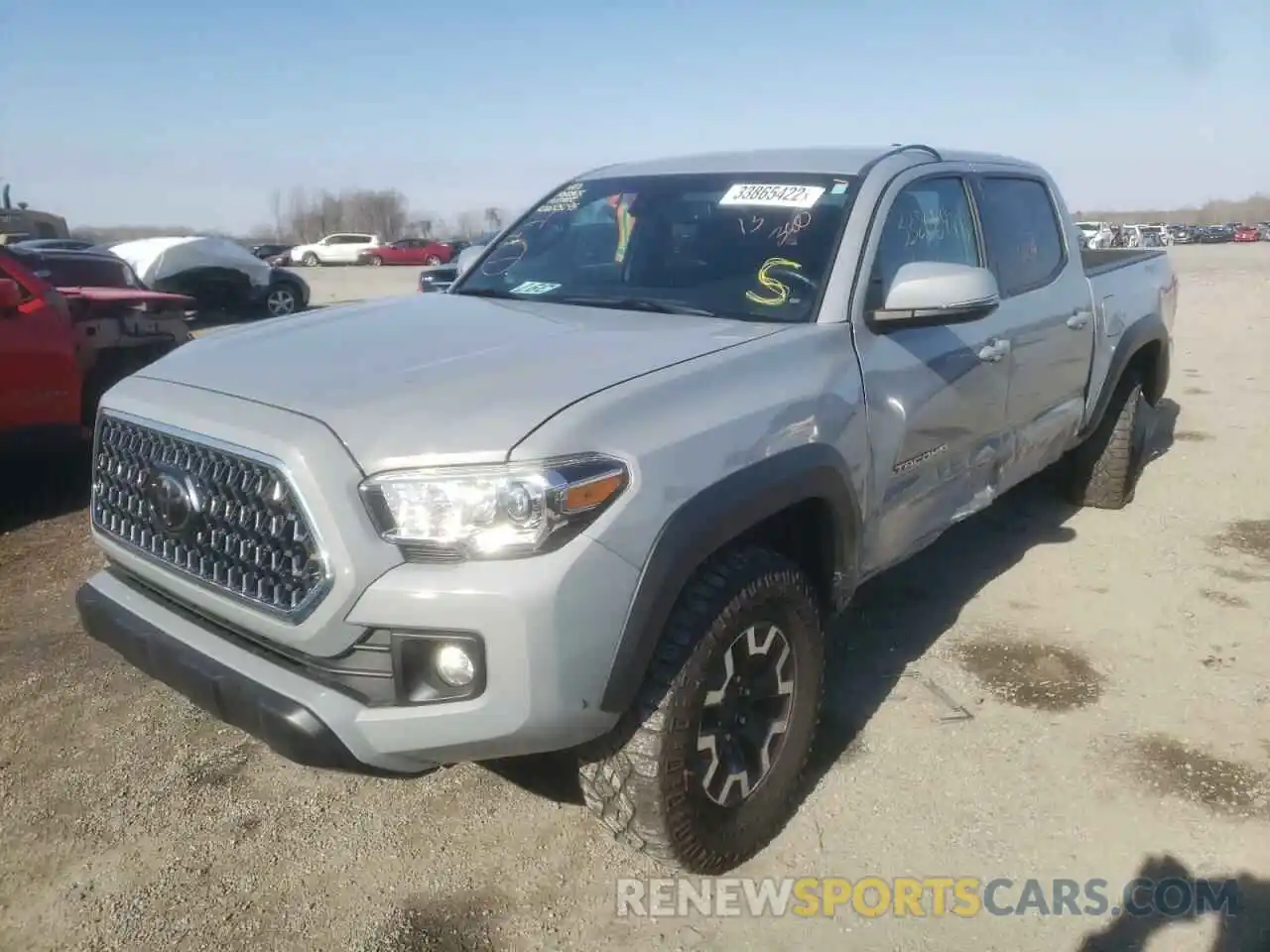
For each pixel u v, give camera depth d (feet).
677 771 8.30
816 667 9.70
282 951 8.23
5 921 8.49
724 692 8.57
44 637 13.62
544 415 7.58
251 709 7.70
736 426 8.54
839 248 10.76
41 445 18.72
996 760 10.80
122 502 9.18
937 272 10.28
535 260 12.85
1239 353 37.42
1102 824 9.78
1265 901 8.77
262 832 9.68
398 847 9.50
